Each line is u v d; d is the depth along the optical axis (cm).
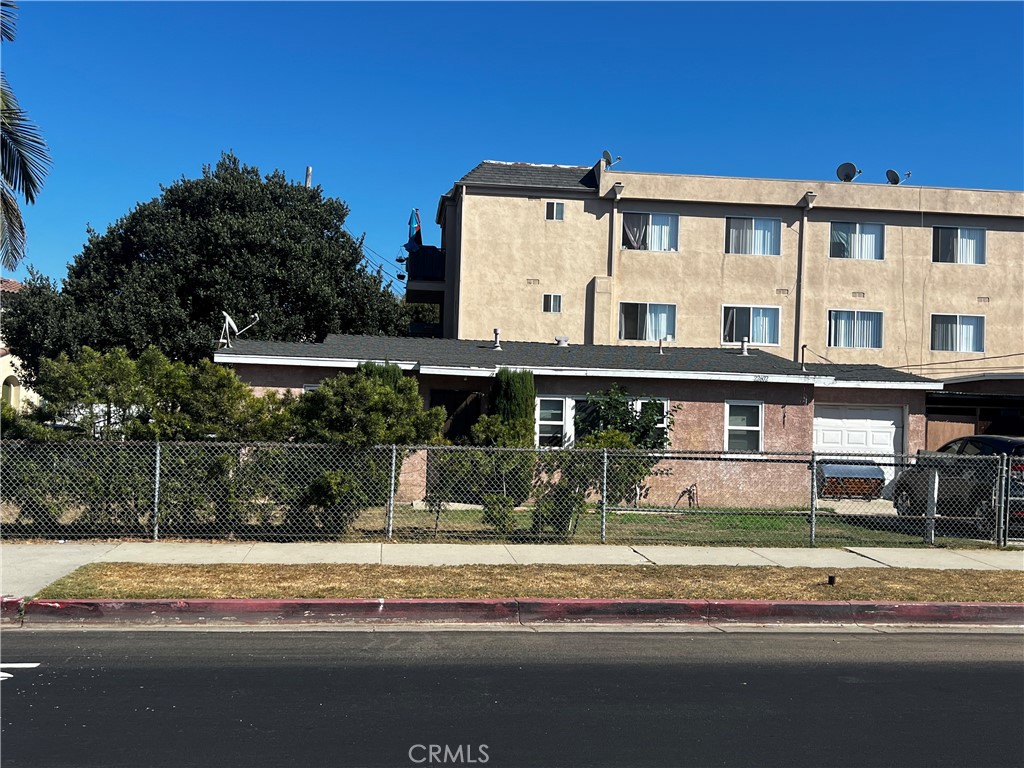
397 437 1219
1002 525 1291
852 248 2805
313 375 1758
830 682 677
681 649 775
